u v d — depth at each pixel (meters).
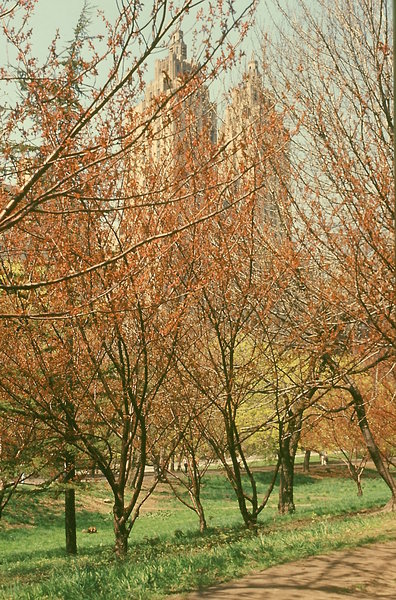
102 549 19.83
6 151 9.58
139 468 15.91
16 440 15.65
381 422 23.92
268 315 14.92
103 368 14.59
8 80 9.44
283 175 14.20
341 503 28.12
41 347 13.44
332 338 14.15
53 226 11.29
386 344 14.44
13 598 8.55
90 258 11.17
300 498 38.59
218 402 15.68
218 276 12.41
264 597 7.32
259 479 47.31
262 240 14.11
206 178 9.95
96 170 9.26
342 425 27.75
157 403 14.90
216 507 36.56
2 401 13.71
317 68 14.60
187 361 14.55
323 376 17.91
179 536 19.89
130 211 11.43
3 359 13.19
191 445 18.98
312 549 10.19
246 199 11.98
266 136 11.73
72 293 11.88
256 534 15.41
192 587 8.04
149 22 8.30
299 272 13.79
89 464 15.78
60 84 9.50
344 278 13.87
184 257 12.00
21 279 11.25
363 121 14.06
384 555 9.66
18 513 30.80
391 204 13.01
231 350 14.09
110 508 34.38
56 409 14.20
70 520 20.66
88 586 8.48
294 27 15.20
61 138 9.49
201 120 11.08
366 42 14.14
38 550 24.23
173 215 11.71
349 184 13.08
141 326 12.22
